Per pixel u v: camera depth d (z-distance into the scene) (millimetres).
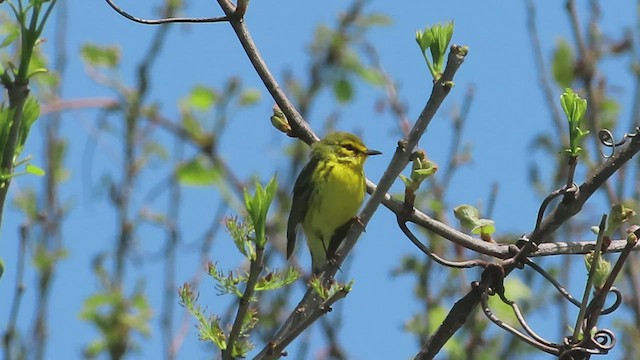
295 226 12547
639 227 6984
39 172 6242
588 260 7102
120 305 13836
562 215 7480
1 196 6008
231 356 6137
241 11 8328
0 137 6035
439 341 7410
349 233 7594
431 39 7305
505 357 13430
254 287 6086
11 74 6574
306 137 8602
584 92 13898
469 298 7445
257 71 8539
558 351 7051
